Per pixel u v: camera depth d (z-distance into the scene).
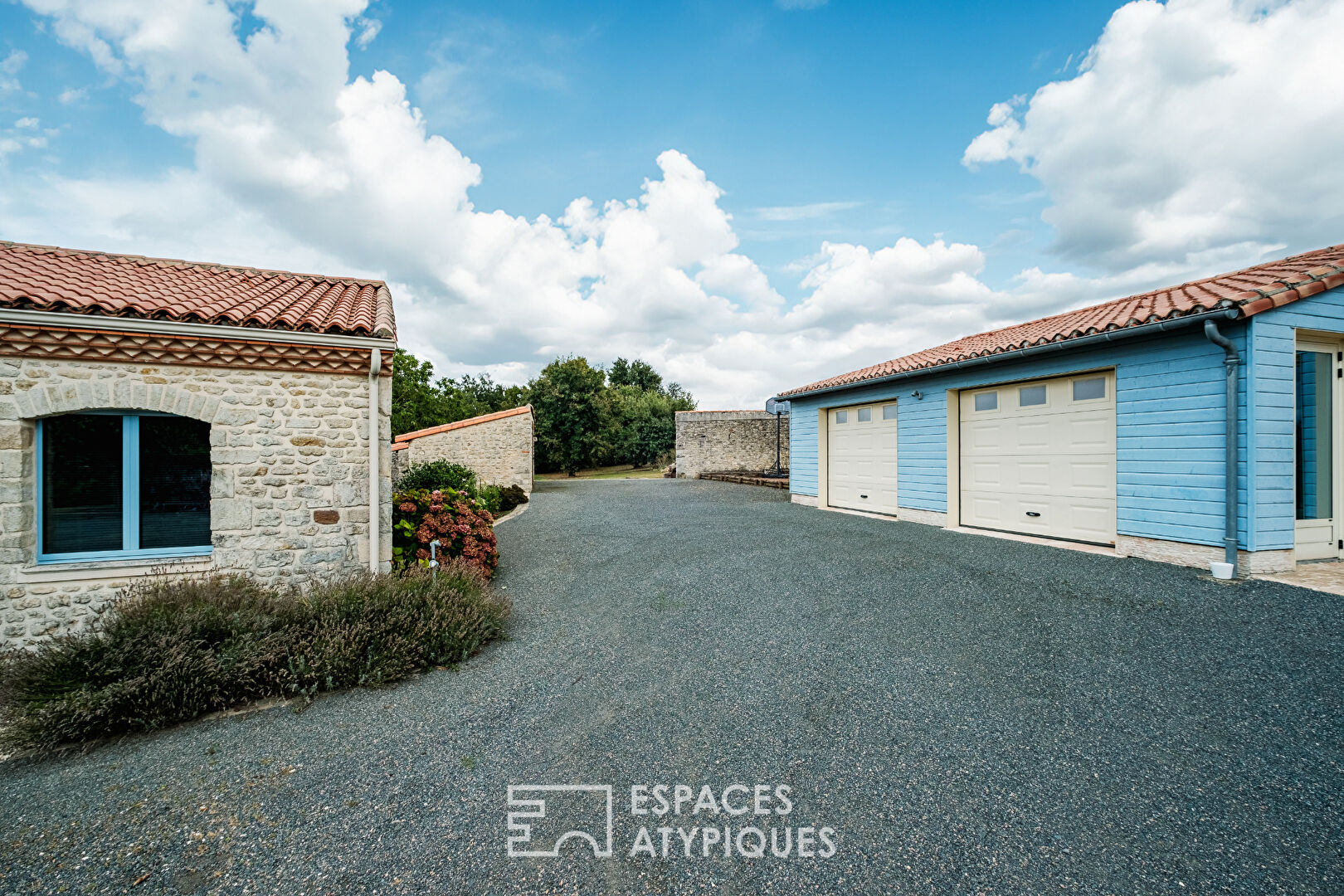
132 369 5.19
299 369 5.73
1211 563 5.51
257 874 2.23
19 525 4.91
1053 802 2.51
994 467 8.51
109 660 3.86
